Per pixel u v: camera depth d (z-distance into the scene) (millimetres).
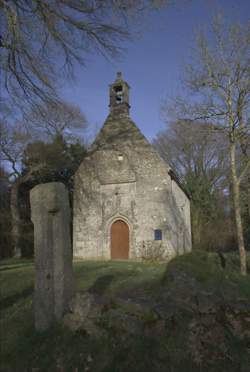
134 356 3947
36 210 5074
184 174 30594
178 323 4254
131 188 17797
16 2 7582
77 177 19047
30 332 4879
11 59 8289
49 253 4938
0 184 23672
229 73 11141
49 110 9539
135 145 18422
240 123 11016
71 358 4113
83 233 18141
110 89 20375
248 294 4727
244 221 25422
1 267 14688
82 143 25859
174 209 18266
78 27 8164
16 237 21203
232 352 3838
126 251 17172
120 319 4426
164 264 13281
